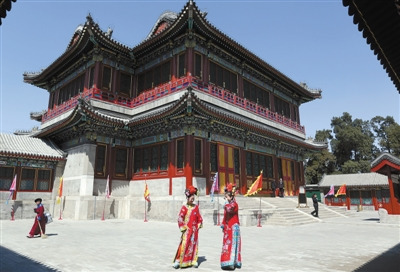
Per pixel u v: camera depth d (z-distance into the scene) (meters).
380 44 8.66
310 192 54.53
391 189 25.77
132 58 34.41
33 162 30.39
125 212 29.31
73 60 35.78
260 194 35.09
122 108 33.12
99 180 29.23
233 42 31.84
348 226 23.83
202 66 30.83
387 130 83.62
